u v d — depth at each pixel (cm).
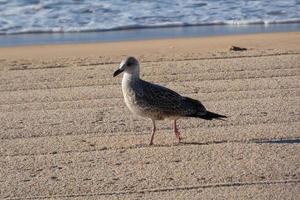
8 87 1318
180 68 1418
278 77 1330
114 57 1554
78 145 998
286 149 955
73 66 1471
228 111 1131
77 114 1142
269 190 823
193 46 1658
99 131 1059
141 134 1045
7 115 1146
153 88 985
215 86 1281
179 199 805
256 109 1138
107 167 911
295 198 801
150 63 1471
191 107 993
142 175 880
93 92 1268
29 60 1549
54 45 1722
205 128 1061
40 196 827
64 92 1274
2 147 998
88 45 1711
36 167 918
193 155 944
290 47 1609
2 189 848
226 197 807
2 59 1570
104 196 820
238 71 1380
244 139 1002
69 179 873
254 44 1662
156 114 989
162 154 954
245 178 860
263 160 916
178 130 1055
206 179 860
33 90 1295
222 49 1608
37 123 1100
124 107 1177
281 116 1099
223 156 935
